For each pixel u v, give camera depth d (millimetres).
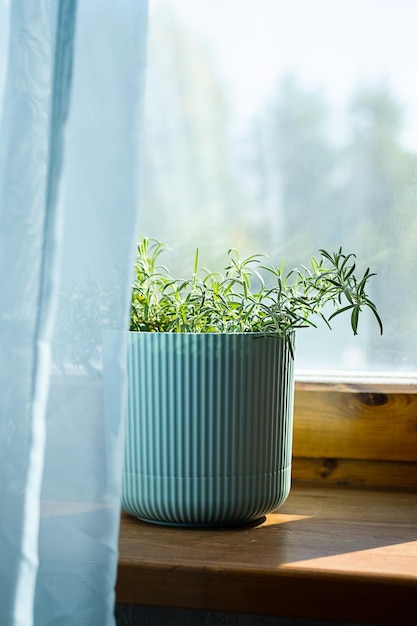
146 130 1026
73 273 698
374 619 719
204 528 862
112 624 692
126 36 688
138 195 692
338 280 894
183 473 830
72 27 672
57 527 703
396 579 713
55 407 702
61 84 668
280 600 731
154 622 919
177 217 1039
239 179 1021
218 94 1009
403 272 1008
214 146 1020
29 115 697
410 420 985
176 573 746
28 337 689
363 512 912
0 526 673
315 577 725
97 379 696
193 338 818
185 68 1007
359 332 1025
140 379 837
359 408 993
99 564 696
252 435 833
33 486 667
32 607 677
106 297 694
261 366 832
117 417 694
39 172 697
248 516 852
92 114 692
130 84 688
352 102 991
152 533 848
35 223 695
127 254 692
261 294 899
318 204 1012
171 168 1030
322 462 1019
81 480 699
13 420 684
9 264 692
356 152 998
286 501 957
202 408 823
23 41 698
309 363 1042
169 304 878
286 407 869
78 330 698
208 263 1039
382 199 1001
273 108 1002
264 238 1026
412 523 871
